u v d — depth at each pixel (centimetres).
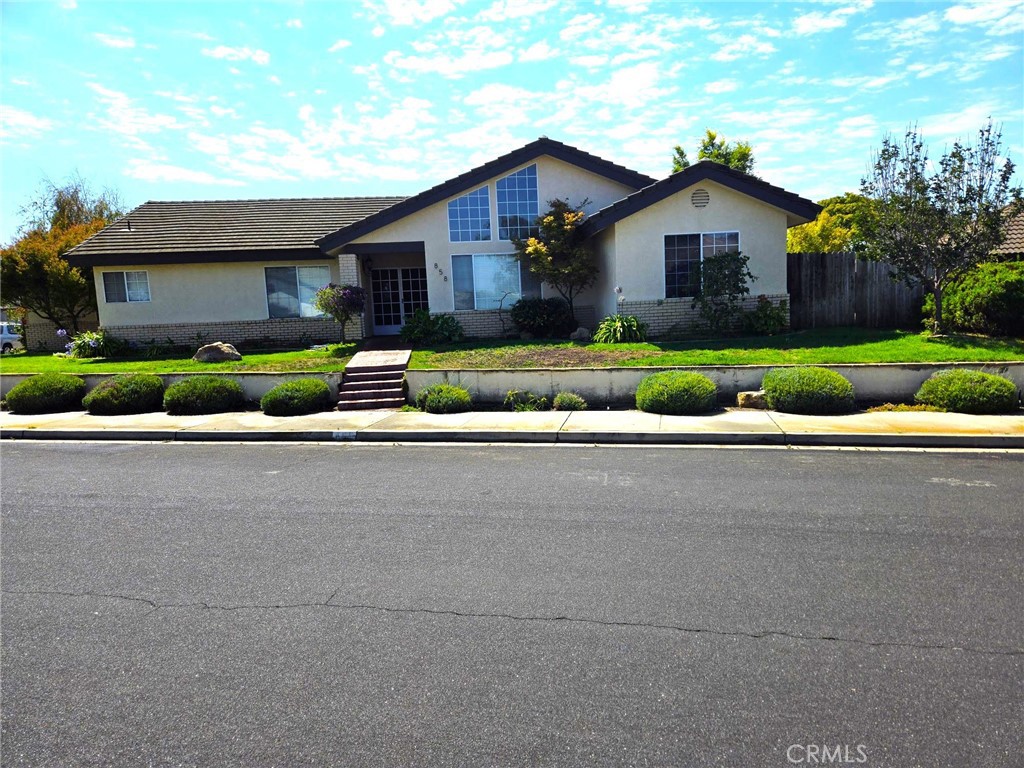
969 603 452
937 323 1506
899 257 1499
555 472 831
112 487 816
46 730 341
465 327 1959
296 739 329
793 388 1123
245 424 1195
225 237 2197
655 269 1716
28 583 525
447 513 672
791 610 447
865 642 405
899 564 518
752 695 354
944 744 314
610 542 579
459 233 1939
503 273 1958
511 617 448
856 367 1198
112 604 484
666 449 952
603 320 1734
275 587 506
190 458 980
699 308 1695
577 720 337
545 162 1919
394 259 2206
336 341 2138
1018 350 1330
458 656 401
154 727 342
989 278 1463
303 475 855
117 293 2139
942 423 1016
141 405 1368
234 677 385
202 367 1642
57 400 1412
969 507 653
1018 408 1123
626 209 1672
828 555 539
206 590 504
